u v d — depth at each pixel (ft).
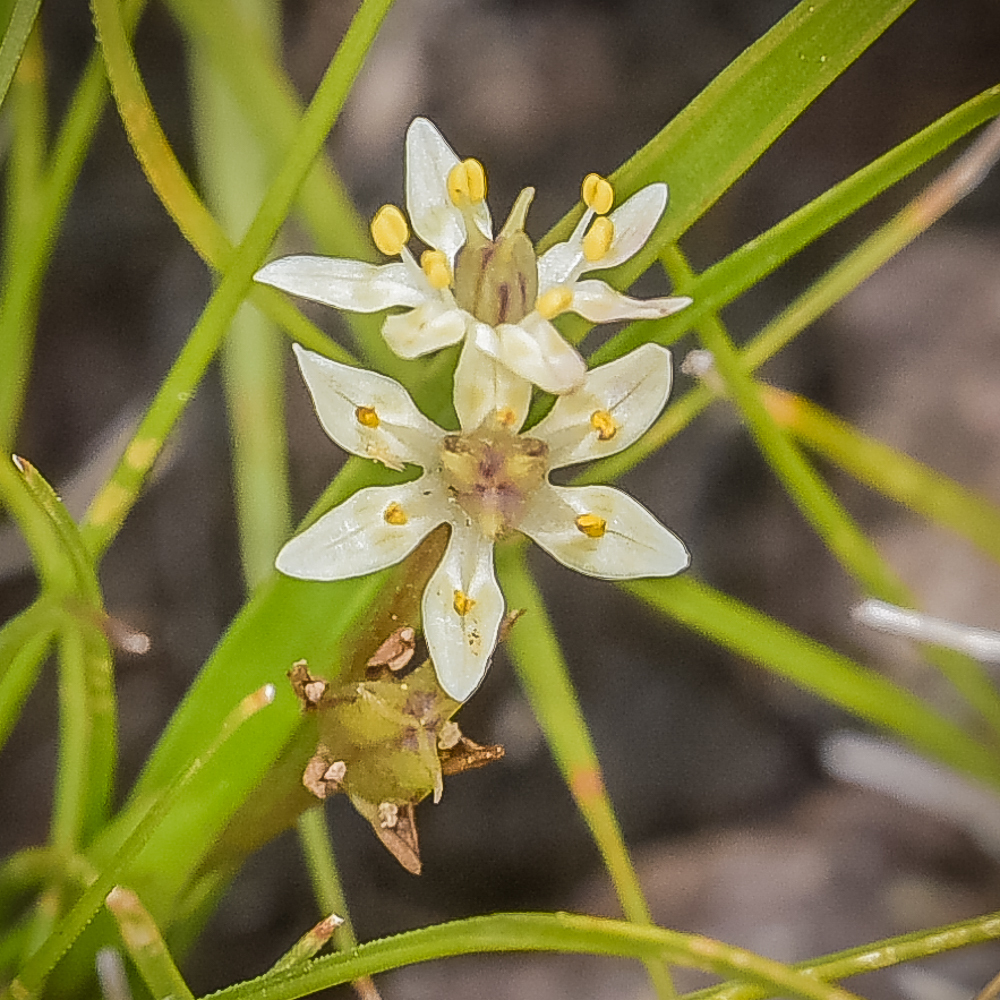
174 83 0.48
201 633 0.49
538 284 0.36
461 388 0.36
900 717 0.38
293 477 0.49
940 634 0.38
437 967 0.48
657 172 0.36
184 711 0.37
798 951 0.47
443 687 0.36
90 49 0.48
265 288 0.36
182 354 0.36
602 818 0.37
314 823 0.40
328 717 0.36
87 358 0.49
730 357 0.37
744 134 0.36
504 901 0.49
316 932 0.36
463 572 0.36
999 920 0.36
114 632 0.35
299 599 0.37
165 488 0.48
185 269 0.49
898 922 0.48
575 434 0.37
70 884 0.37
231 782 0.37
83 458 0.48
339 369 0.36
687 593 0.37
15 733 0.46
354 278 0.36
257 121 0.38
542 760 0.49
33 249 0.38
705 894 0.49
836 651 0.50
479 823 0.49
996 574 0.49
